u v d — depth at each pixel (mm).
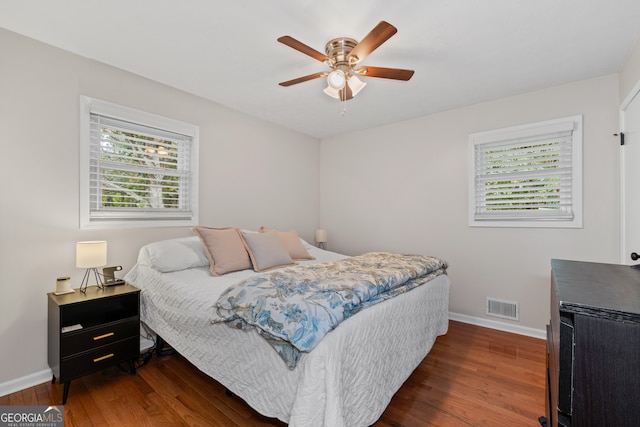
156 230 2652
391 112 3369
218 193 3146
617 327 565
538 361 2318
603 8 1651
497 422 1627
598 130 2502
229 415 1671
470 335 2844
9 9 1687
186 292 1943
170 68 2393
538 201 2811
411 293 1986
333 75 1854
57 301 1845
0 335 1884
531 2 1611
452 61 2246
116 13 1729
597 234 2512
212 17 1758
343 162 4262
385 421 1633
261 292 1535
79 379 2041
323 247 4449
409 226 3631
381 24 1460
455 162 3270
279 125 3850
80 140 2217
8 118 1911
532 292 2826
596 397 584
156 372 2143
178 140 2865
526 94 2832
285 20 1780
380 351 1569
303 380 1187
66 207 2150
